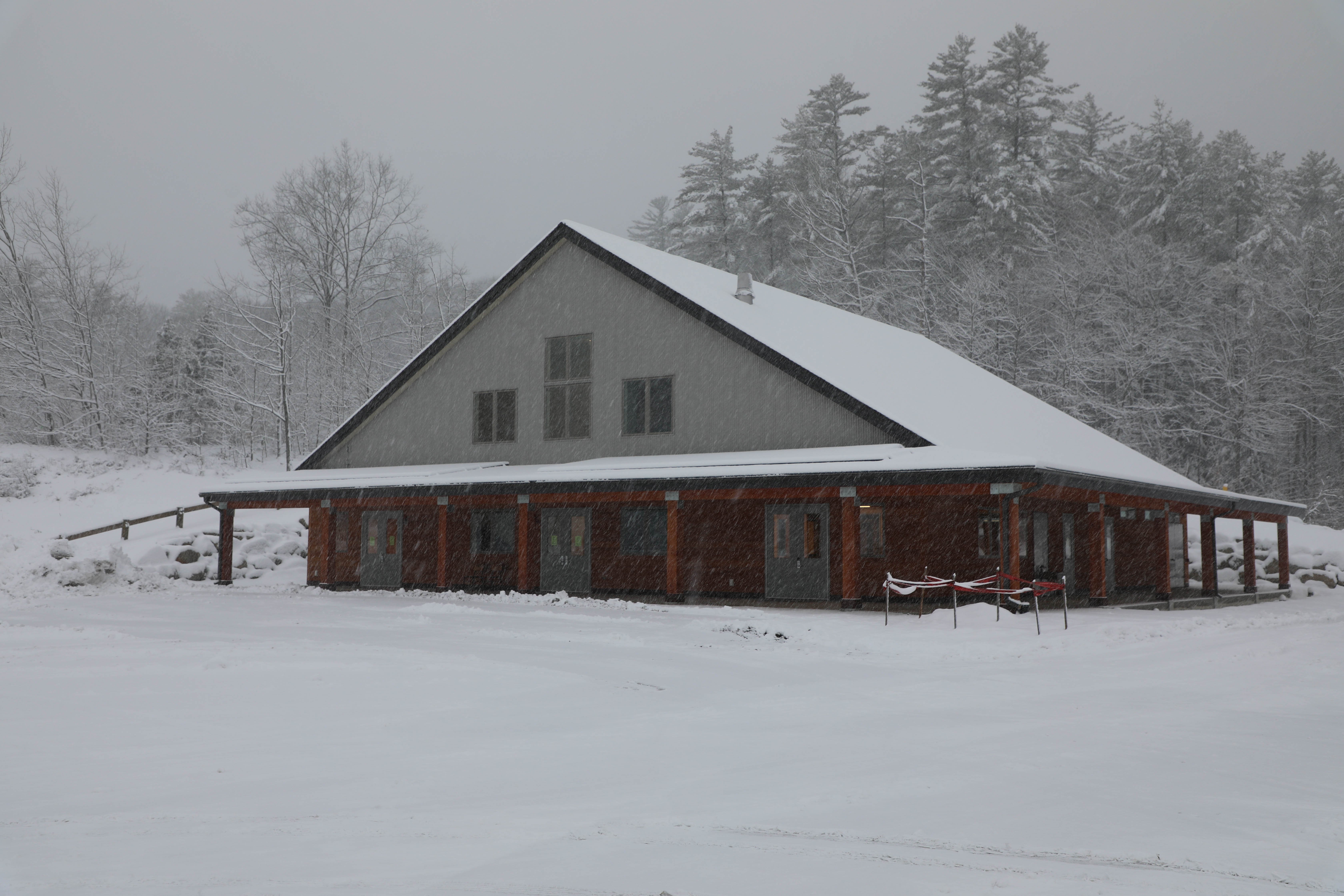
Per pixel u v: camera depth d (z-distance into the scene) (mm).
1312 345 52344
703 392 24281
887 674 12484
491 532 27781
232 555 29062
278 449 51656
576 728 8953
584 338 26234
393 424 29203
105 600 23594
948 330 49469
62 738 8430
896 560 22328
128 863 5289
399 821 6078
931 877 5008
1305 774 7129
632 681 11641
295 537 33188
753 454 22844
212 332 52719
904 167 59188
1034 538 23953
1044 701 10359
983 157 57938
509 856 5395
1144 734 8523
